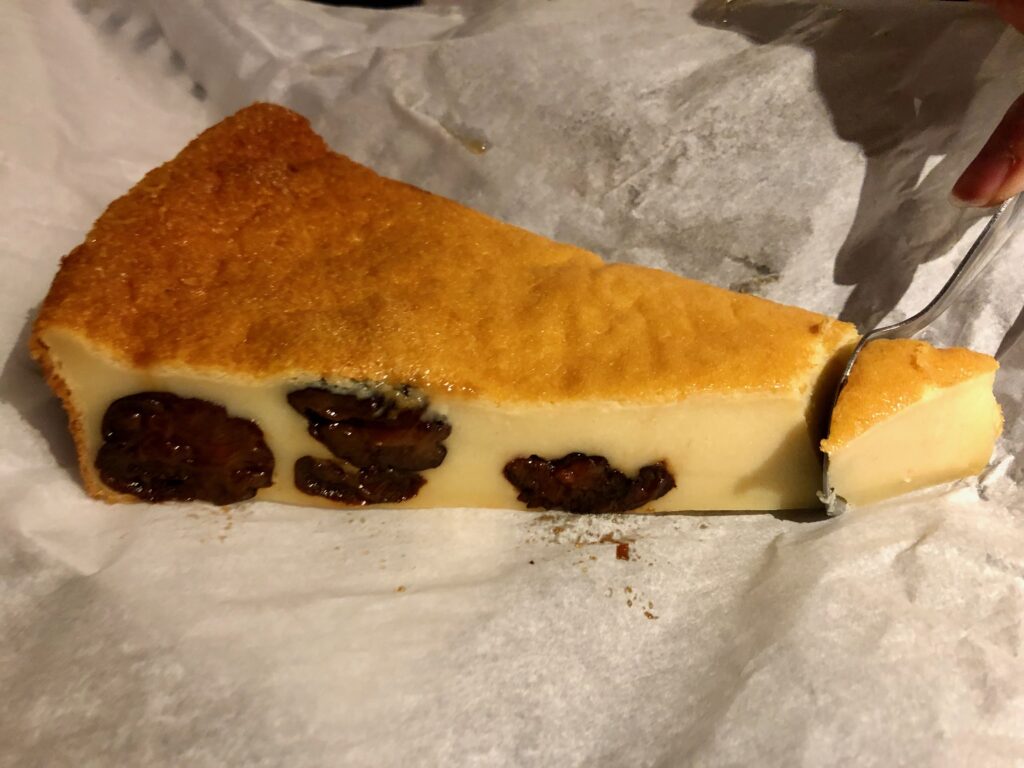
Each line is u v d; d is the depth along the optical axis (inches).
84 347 4.5
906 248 5.8
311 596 4.2
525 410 4.6
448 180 6.6
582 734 3.7
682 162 6.1
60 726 3.5
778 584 4.2
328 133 6.8
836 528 4.6
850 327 5.1
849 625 3.9
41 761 3.4
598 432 4.7
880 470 4.8
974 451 4.9
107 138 6.5
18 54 6.3
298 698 3.6
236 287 4.9
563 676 3.9
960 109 5.5
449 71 6.6
